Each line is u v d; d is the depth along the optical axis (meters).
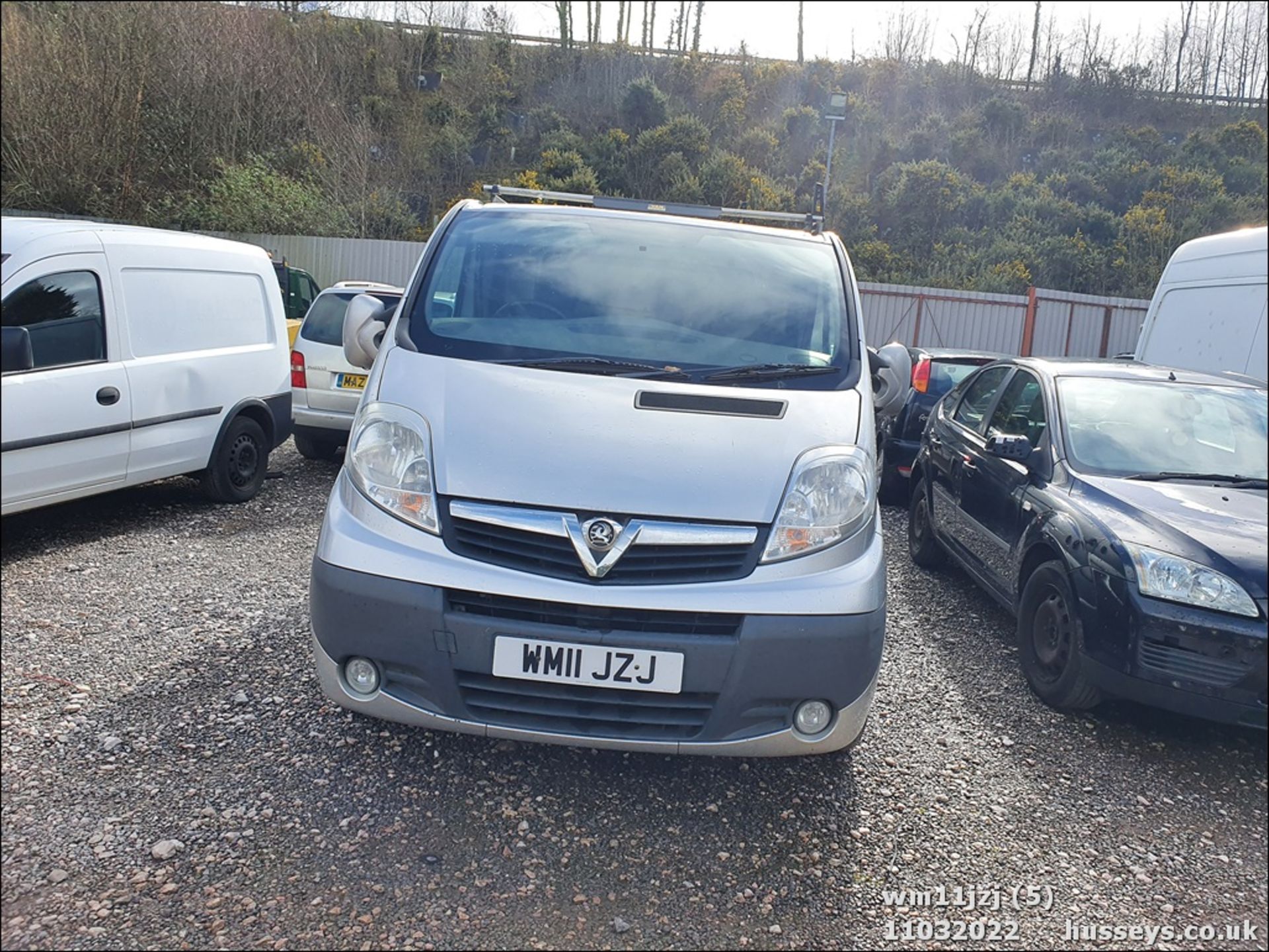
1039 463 4.65
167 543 5.56
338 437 7.84
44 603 4.43
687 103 32.75
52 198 20.25
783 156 29.34
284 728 3.34
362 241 20.50
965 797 3.26
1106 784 3.44
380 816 2.85
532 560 2.75
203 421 6.19
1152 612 3.57
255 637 4.16
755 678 2.71
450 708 2.74
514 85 32.31
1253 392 5.00
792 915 2.54
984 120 30.92
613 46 34.97
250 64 23.59
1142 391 4.92
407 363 3.29
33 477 4.91
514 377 3.21
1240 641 3.43
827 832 2.97
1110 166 27.75
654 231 4.13
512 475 2.83
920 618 5.20
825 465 3.01
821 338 3.67
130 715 3.37
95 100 20.48
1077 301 19.59
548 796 3.03
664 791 3.12
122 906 2.37
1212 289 7.04
